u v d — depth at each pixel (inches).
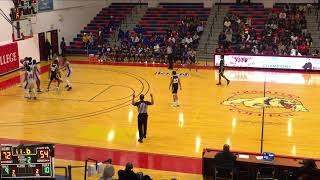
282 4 1162.6
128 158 430.3
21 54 891.4
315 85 741.9
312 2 1146.0
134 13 1210.6
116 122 544.1
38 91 697.6
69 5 1087.0
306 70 864.3
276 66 883.4
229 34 1001.5
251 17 1103.6
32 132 505.7
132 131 511.2
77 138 487.2
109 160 378.6
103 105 619.8
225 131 508.1
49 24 1005.8
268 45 955.3
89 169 374.6
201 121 546.0
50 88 723.4
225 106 611.8
